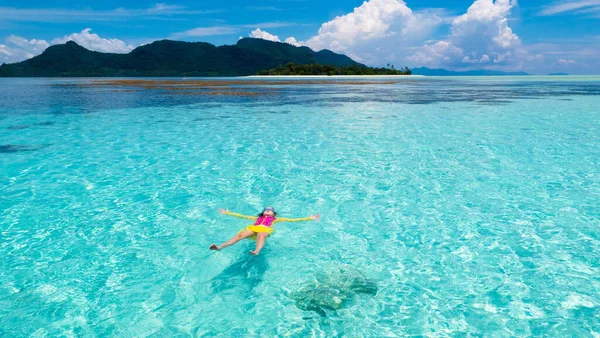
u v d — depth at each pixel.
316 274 5.04
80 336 3.90
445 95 33.50
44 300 4.48
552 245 5.69
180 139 13.52
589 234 6.01
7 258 5.43
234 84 60.53
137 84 61.97
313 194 7.98
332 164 10.14
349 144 12.52
